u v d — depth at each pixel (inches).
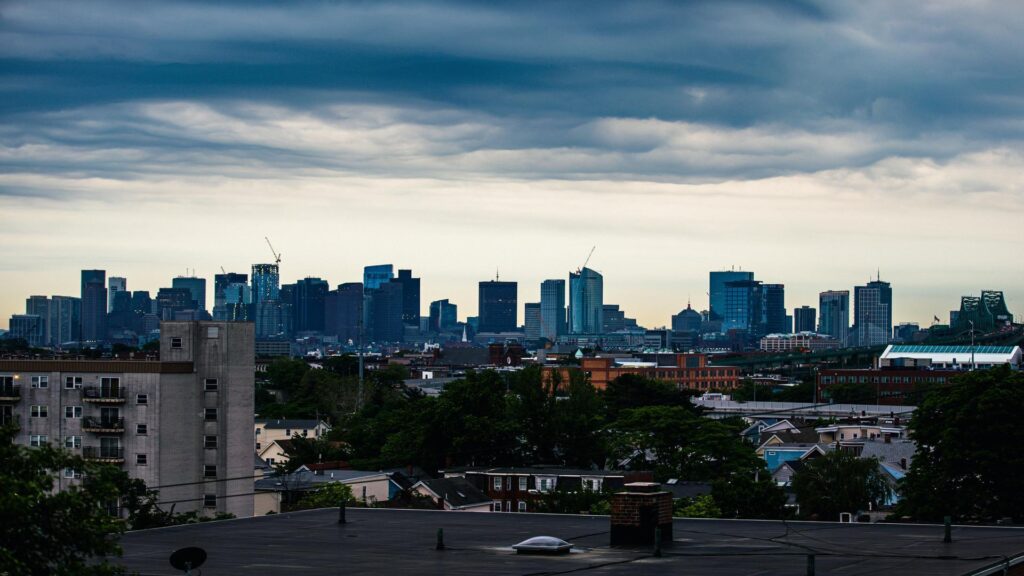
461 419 6505.9
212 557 1546.5
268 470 6614.2
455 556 1547.7
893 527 1819.6
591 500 4953.3
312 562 1502.2
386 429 7367.1
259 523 1915.6
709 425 6373.0
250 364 5216.5
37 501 1219.2
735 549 1585.9
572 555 1550.2
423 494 5191.9
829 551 1563.7
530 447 6633.9
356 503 4827.8
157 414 4972.9
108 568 1270.9
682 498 4680.1
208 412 5142.7
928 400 3526.1
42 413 5024.6
